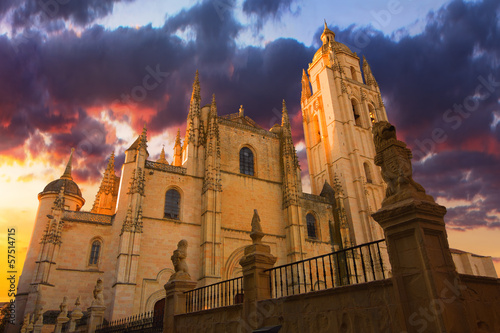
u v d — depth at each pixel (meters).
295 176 54.16
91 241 39.78
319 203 55.81
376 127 9.66
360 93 71.94
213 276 39.03
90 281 37.78
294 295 10.67
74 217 40.53
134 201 39.12
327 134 68.88
